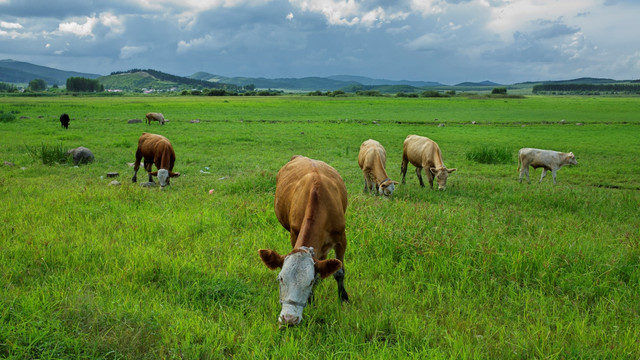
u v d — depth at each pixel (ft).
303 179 15.72
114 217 24.45
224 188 34.73
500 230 23.34
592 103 253.85
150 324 12.63
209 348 11.76
